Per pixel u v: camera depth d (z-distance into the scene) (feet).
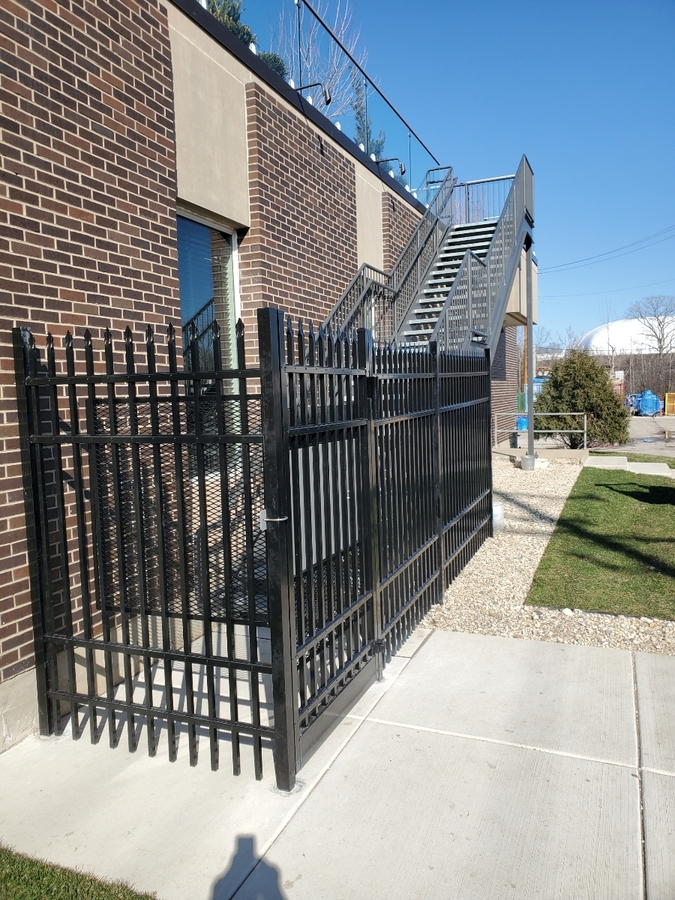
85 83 14.01
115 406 10.82
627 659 14.56
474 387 23.93
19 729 11.89
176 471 10.44
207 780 10.52
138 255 15.52
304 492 10.84
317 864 8.57
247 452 10.02
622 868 8.38
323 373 11.45
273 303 22.90
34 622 11.71
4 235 12.00
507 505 32.42
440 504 18.60
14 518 11.93
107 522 12.62
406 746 11.30
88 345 10.81
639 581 19.79
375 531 13.71
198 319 20.52
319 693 11.34
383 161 34.37
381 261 33.30
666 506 30.91
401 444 15.67
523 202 42.01
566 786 10.07
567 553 23.22
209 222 20.77
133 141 15.44
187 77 18.84
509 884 8.16
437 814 9.49
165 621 10.78
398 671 14.37
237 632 17.54
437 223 40.68
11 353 11.98
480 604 18.51
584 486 37.29
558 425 59.41
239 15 33.81
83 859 8.75
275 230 22.95
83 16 13.97
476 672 14.19
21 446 11.40
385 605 14.60
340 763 10.82
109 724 11.48
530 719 12.11
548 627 16.62
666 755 10.84
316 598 11.60
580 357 60.70
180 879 8.36
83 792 10.25
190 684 10.73
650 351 195.42
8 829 9.42
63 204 13.38
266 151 22.44
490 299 34.58
